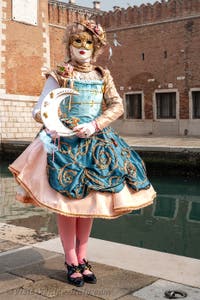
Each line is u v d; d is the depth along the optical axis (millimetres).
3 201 9703
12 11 19656
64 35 3242
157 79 23406
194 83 22078
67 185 2812
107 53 25391
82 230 3100
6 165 17422
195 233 7395
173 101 23000
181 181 13125
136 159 3189
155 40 23438
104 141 3029
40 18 20891
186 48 22312
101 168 2896
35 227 7172
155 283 2984
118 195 2842
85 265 3057
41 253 3643
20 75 20094
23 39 20156
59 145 2951
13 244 3895
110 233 7320
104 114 3076
